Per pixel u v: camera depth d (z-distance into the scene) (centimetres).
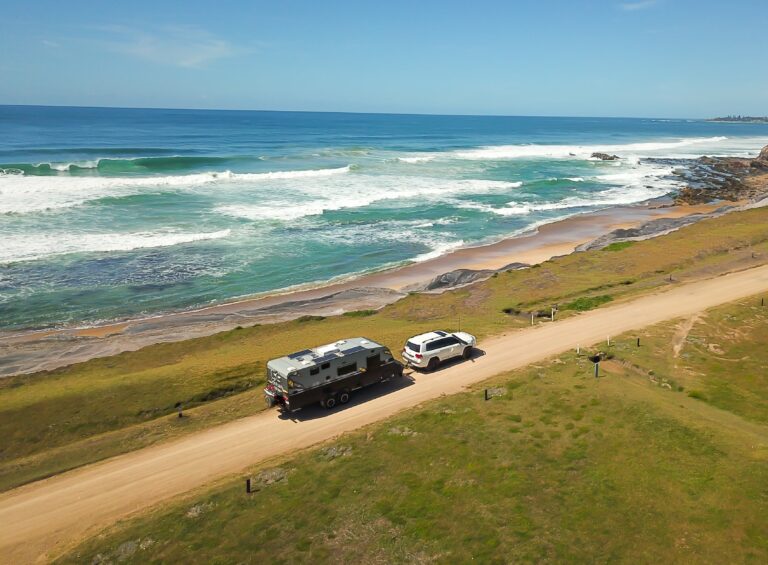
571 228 5853
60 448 1991
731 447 1719
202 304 3709
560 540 1377
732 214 5541
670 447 1738
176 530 1503
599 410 1992
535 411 2022
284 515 1541
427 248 5034
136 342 3011
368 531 1455
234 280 4122
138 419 2175
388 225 5725
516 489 1584
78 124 18338
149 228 5050
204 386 2378
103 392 2319
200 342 2958
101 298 3684
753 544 1329
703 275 3600
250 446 1955
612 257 4112
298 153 11006
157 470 1842
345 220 5809
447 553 1358
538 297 3372
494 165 10562
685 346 2539
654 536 1376
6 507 1684
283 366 2111
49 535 1565
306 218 5781
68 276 3950
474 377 2366
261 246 4853
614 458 1708
